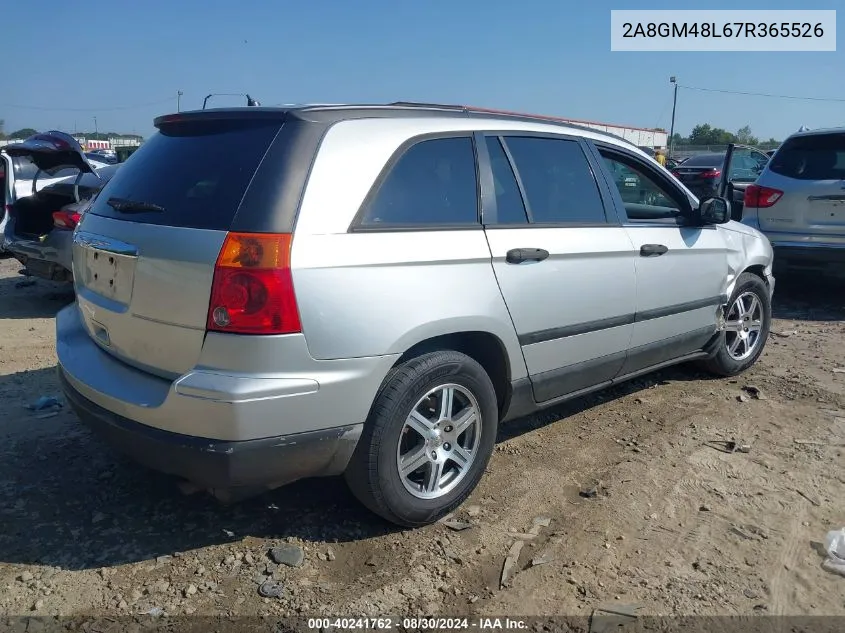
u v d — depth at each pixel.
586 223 4.07
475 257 3.38
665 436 4.48
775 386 5.41
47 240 7.25
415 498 3.32
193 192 3.08
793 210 7.88
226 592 2.93
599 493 3.76
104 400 3.08
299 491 3.70
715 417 4.80
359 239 3.00
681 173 16.41
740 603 2.94
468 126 3.61
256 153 3.02
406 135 3.32
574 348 3.99
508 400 3.75
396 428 3.15
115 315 3.20
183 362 2.93
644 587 3.03
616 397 5.15
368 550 3.23
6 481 3.74
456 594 2.97
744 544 3.34
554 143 4.07
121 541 3.26
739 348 5.62
